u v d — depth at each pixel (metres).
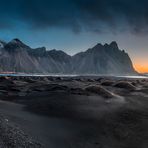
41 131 14.99
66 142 13.50
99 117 19.89
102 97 30.77
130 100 30.12
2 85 53.94
